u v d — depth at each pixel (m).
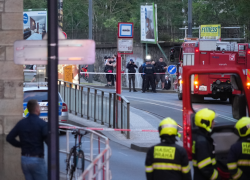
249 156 16.70
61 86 61.66
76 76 71.06
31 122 19.12
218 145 20.58
